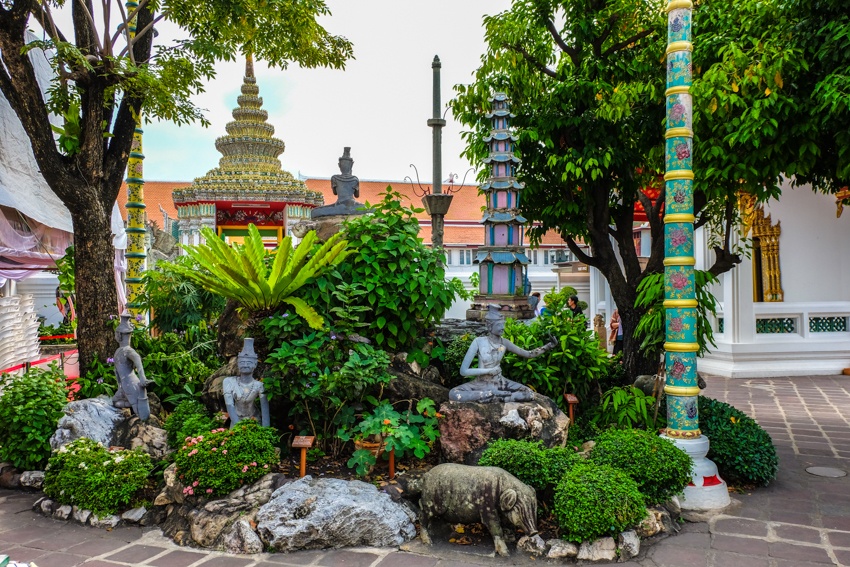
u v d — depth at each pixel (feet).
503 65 28.07
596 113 24.97
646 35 26.84
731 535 16.66
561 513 15.72
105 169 27.66
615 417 22.58
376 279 21.59
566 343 23.44
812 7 19.51
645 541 16.14
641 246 60.64
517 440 18.62
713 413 22.06
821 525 17.34
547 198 29.96
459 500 15.83
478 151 29.43
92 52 27.55
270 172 62.13
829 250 50.26
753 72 19.57
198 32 32.01
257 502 16.67
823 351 48.11
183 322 34.42
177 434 20.77
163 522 17.49
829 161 21.85
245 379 19.81
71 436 20.75
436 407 21.12
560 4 27.53
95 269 26.66
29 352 44.19
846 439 27.27
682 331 19.42
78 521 17.72
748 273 47.01
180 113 28.89
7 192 32.32
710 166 21.70
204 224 59.41
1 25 23.41
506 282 26.23
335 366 20.21
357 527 15.89
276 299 21.39
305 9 31.45
